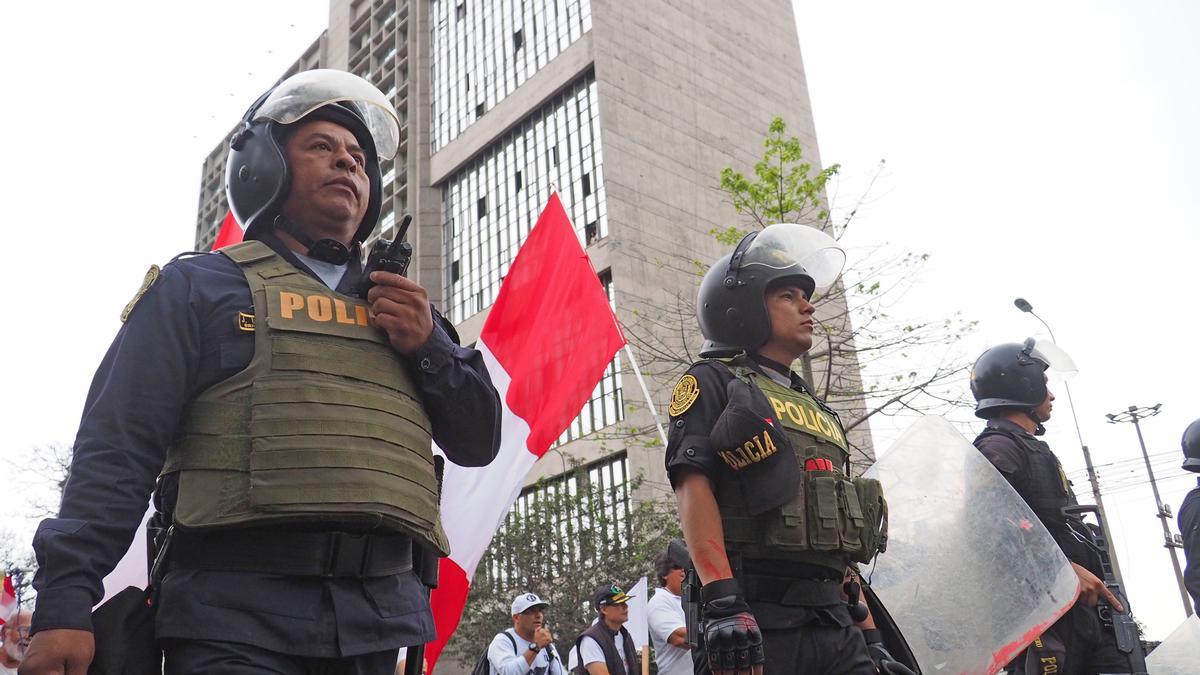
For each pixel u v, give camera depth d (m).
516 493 5.53
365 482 2.32
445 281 50.53
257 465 2.23
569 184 43.19
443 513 5.22
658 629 7.48
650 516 24.89
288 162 2.78
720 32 49.16
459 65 53.50
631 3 45.78
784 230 4.05
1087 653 5.25
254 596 2.21
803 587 3.46
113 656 2.14
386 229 53.81
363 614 2.30
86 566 2.10
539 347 6.11
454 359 2.73
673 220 41.97
